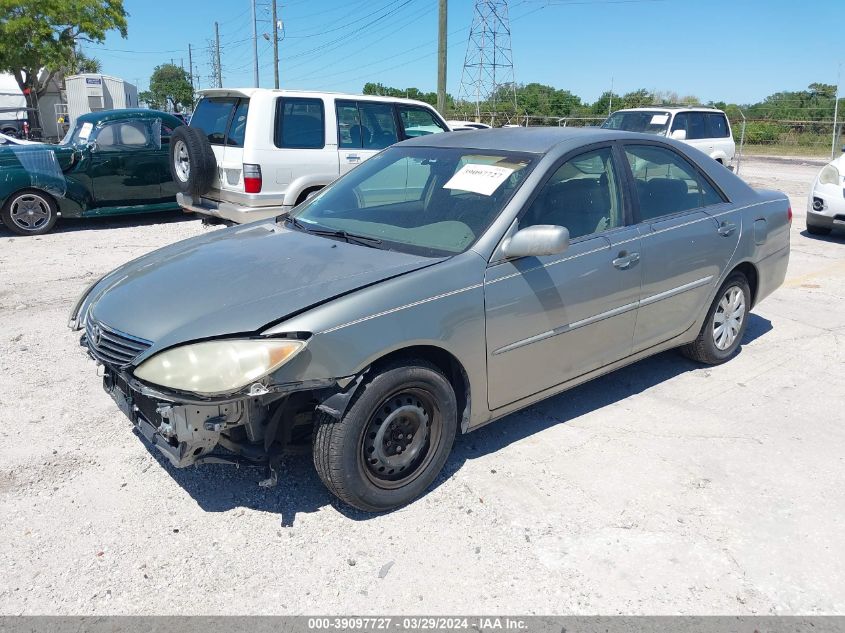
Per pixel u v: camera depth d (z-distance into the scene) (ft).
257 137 26.58
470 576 9.59
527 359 12.14
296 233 13.21
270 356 9.28
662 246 14.08
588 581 9.51
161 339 9.70
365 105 29.58
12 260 27.55
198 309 10.10
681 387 15.74
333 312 9.80
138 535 10.41
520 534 10.47
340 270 10.92
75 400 14.80
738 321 16.98
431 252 11.58
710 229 15.24
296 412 10.80
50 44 102.22
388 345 10.12
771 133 118.21
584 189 13.19
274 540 10.32
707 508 11.14
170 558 9.92
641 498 11.38
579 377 13.34
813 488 11.72
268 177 26.91
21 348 17.71
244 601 9.11
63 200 33.45
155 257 12.87
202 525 10.66
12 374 16.08
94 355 10.53
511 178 12.52
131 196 35.40
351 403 10.05
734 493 11.55
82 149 33.65
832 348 18.28
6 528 10.53
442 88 69.51
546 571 9.69
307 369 9.52
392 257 11.44
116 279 12.17
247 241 12.91
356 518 10.83
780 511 11.08
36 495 11.37
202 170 28.07
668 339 15.08
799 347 18.34
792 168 80.38
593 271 12.76
